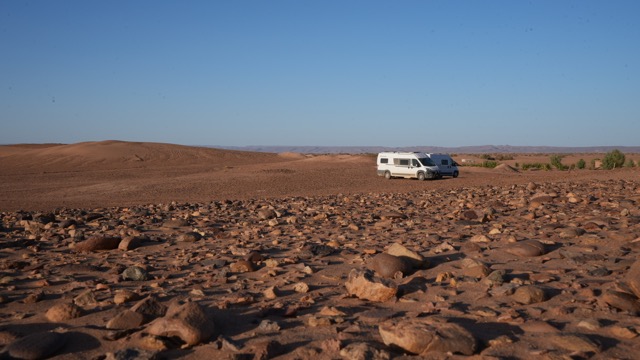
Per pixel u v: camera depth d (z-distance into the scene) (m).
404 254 7.69
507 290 5.93
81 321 5.46
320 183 37.94
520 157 120.06
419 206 17.69
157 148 88.25
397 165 41.09
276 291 6.35
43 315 5.73
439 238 10.30
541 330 4.74
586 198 16.39
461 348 4.25
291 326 5.12
